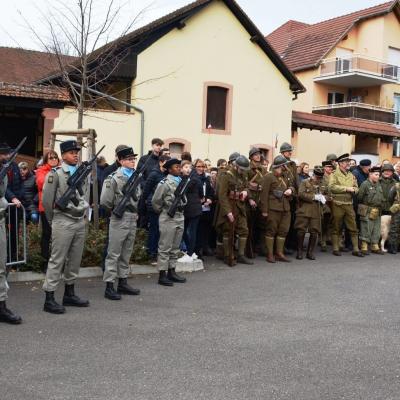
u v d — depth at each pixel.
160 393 4.22
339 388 4.41
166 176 8.13
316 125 23.50
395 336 5.85
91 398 4.11
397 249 11.89
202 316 6.40
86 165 6.59
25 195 9.30
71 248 6.52
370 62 29.48
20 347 5.17
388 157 28.25
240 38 21.11
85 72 10.75
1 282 5.88
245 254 10.44
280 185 10.14
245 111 21.41
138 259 8.88
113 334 5.64
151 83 19.02
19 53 23.22
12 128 17.70
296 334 5.81
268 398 4.18
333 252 11.30
